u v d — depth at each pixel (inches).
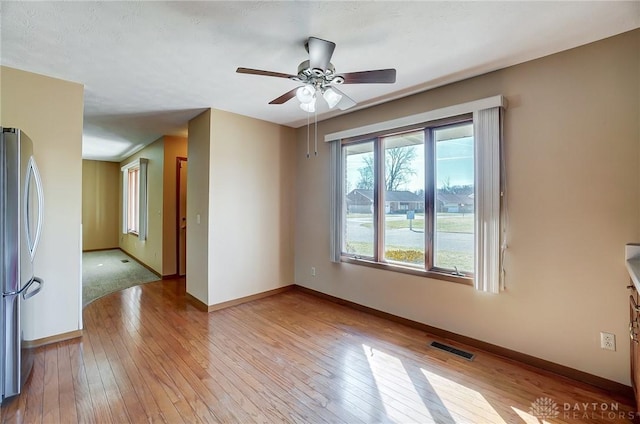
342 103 99.2
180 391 83.5
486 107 101.7
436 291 119.3
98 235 325.4
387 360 100.6
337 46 87.9
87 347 107.7
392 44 87.0
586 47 86.9
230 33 81.2
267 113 153.3
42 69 102.7
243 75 107.3
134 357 101.5
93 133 197.2
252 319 135.9
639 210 80.0
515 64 99.2
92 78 110.0
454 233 116.4
